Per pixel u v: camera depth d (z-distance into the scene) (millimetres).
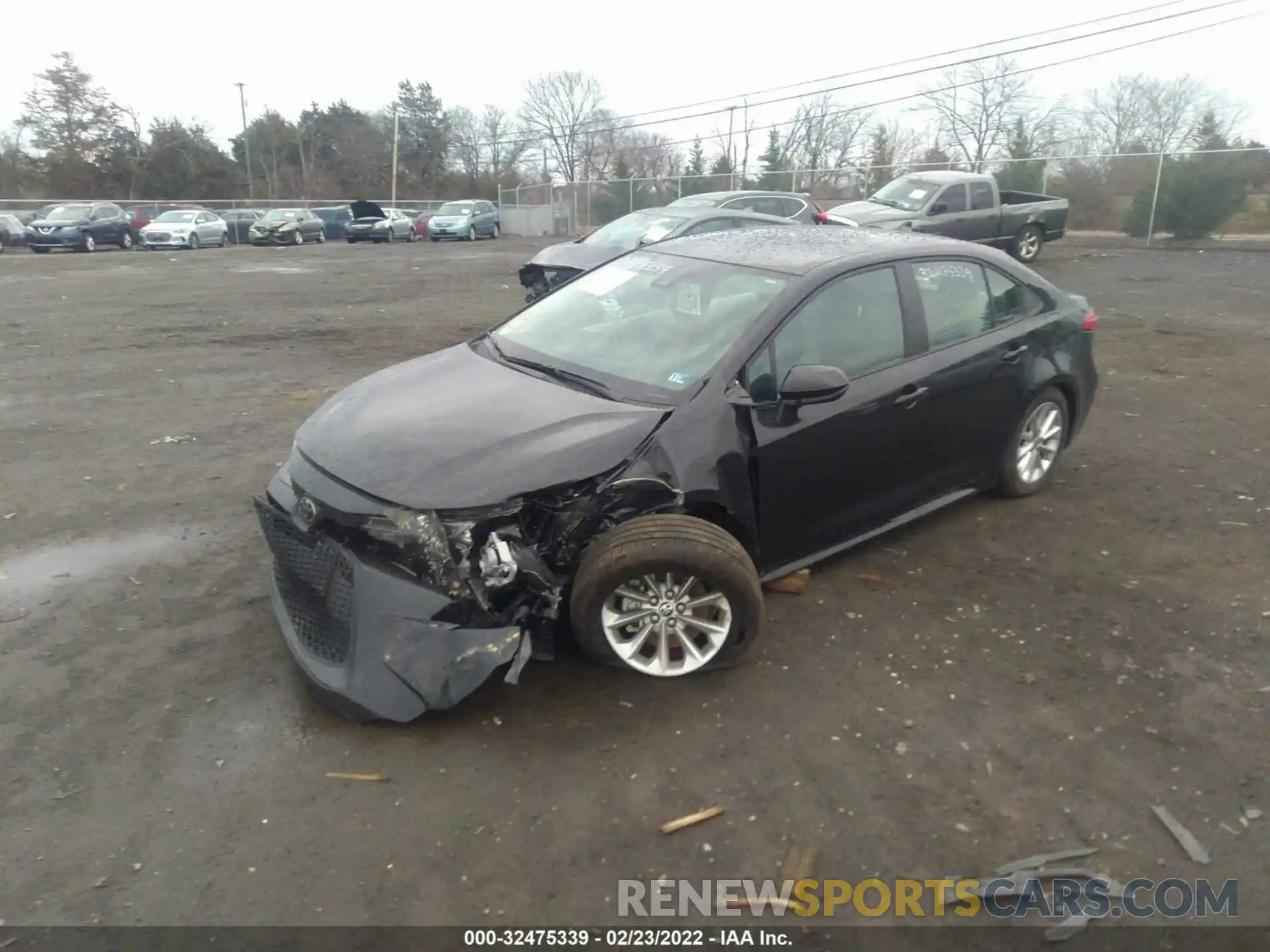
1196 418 7770
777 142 50219
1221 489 6094
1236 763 3404
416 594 3420
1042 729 3584
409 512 3396
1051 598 4605
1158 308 13664
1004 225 18609
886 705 3717
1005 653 4113
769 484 4168
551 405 4000
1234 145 26625
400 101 77625
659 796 3191
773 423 4148
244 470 6457
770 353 4238
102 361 10156
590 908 2746
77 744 3414
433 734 3494
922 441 4863
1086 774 3340
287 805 3123
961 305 5156
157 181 59219
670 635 3861
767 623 4332
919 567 4934
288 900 2742
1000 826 3086
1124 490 6074
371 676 3408
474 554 3488
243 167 71625
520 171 73250
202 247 32375
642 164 57844
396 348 11180
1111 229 26750
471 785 3227
